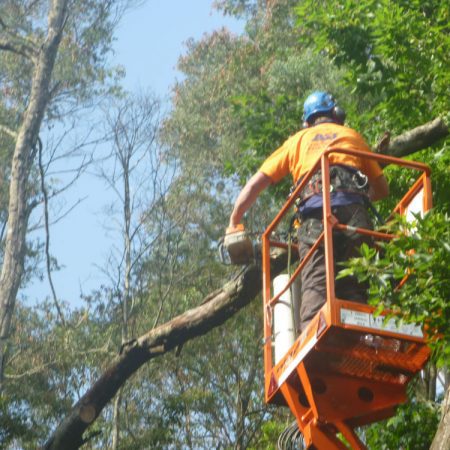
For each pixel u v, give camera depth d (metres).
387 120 14.52
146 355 14.55
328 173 9.59
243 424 29.44
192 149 31.20
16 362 26.16
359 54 14.10
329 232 9.28
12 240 18.33
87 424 14.80
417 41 13.43
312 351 9.30
